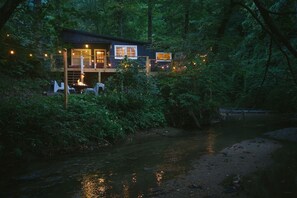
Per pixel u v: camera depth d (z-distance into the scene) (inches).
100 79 1038.4
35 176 315.9
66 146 426.3
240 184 283.0
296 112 943.0
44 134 413.4
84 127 470.9
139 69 683.4
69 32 1093.1
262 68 567.5
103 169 342.0
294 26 162.6
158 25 1472.7
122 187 280.7
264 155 393.4
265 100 1063.0
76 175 319.6
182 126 683.4
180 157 394.9
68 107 496.7
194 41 687.1
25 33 275.3
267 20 124.2
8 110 407.5
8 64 487.5
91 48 1146.0
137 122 593.6
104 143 475.8
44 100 513.0
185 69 711.1
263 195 253.6
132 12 1312.7
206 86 713.0
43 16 199.3
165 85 704.4
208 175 313.6
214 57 649.6
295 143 464.4
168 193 262.8
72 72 1035.9
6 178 309.1
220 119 792.3
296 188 268.1
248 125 695.7
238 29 834.8
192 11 884.0
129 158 394.3
